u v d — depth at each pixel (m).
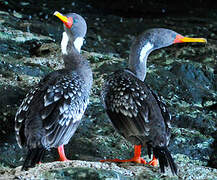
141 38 7.78
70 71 7.21
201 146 8.38
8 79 9.57
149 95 6.93
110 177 5.81
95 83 10.20
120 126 6.86
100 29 15.60
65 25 7.54
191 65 11.33
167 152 6.34
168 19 17.92
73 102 6.66
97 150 7.80
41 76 10.18
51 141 6.26
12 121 8.23
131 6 19.28
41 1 17.23
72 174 5.82
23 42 12.09
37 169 6.12
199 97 10.27
